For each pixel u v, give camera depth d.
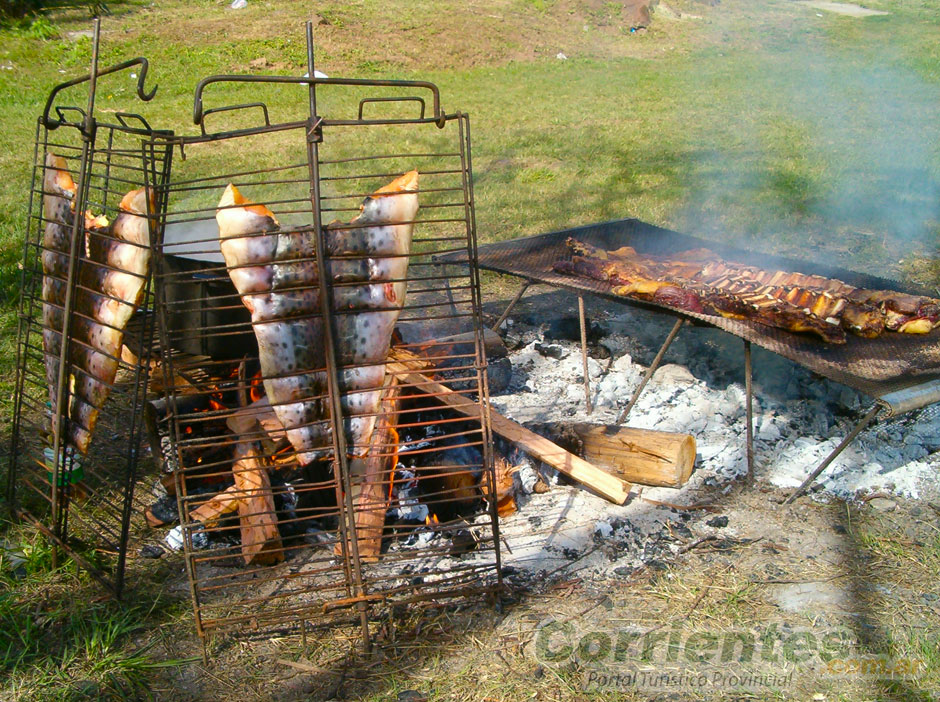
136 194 1.69
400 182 1.63
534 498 2.10
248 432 1.91
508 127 6.40
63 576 1.84
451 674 1.61
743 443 2.32
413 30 9.39
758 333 2.11
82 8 9.34
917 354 2.09
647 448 2.12
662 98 7.65
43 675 1.59
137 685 1.58
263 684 1.59
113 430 2.40
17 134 5.71
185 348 2.05
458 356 1.77
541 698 1.56
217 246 2.16
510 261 2.79
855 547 1.93
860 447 2.28
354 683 1.59
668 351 2.87
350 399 1.63
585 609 1.76
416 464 2.03
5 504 2.06
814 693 1.57
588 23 10.77
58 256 1.83
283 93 7.39
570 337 2.98
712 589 1.81
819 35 11.06
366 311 1.60
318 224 1.54
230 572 1.87
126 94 7.07
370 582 1.76
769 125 6.57
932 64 9.23
